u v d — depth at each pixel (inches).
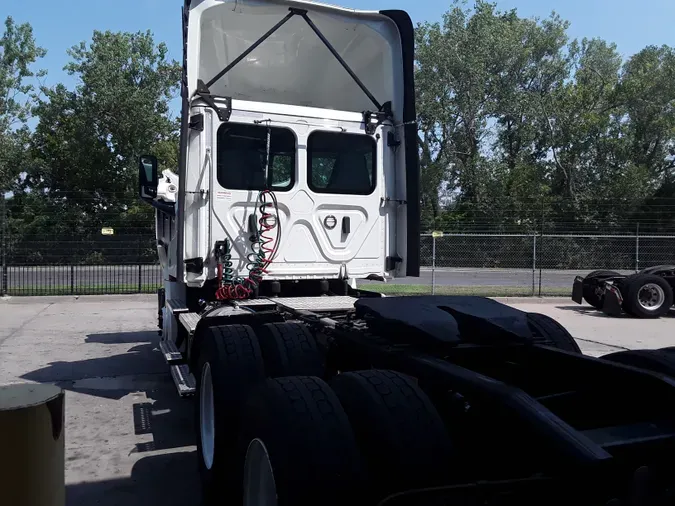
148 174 279.9
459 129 1533.0
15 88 1492.4
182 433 220.8
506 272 924.0
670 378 107.0
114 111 1358.3
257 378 153.2
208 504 157.9
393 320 132.4
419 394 106.0
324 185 228.8
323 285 234.2
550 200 1115.9
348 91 260.4
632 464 91.1
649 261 973.8
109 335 431.2
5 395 95.9
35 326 470.6
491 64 1566.2
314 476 95.1
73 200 784.9
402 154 237.3
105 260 773.3
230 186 216.7
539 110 1536.7
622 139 1456.7
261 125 219.5
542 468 91.6
